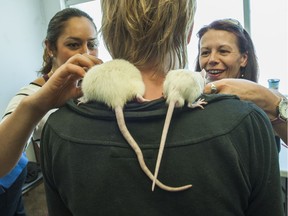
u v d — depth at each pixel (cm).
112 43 71
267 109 98
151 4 62
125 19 64
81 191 59
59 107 82
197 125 58
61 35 168
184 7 64
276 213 62
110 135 60
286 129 103
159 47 65
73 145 61
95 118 63
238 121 57
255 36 286
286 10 271
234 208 57
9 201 174
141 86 67
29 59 345
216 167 55
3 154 84
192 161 56
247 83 95
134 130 59
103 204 58
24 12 337
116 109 61
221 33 158
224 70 160
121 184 57
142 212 56
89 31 170
